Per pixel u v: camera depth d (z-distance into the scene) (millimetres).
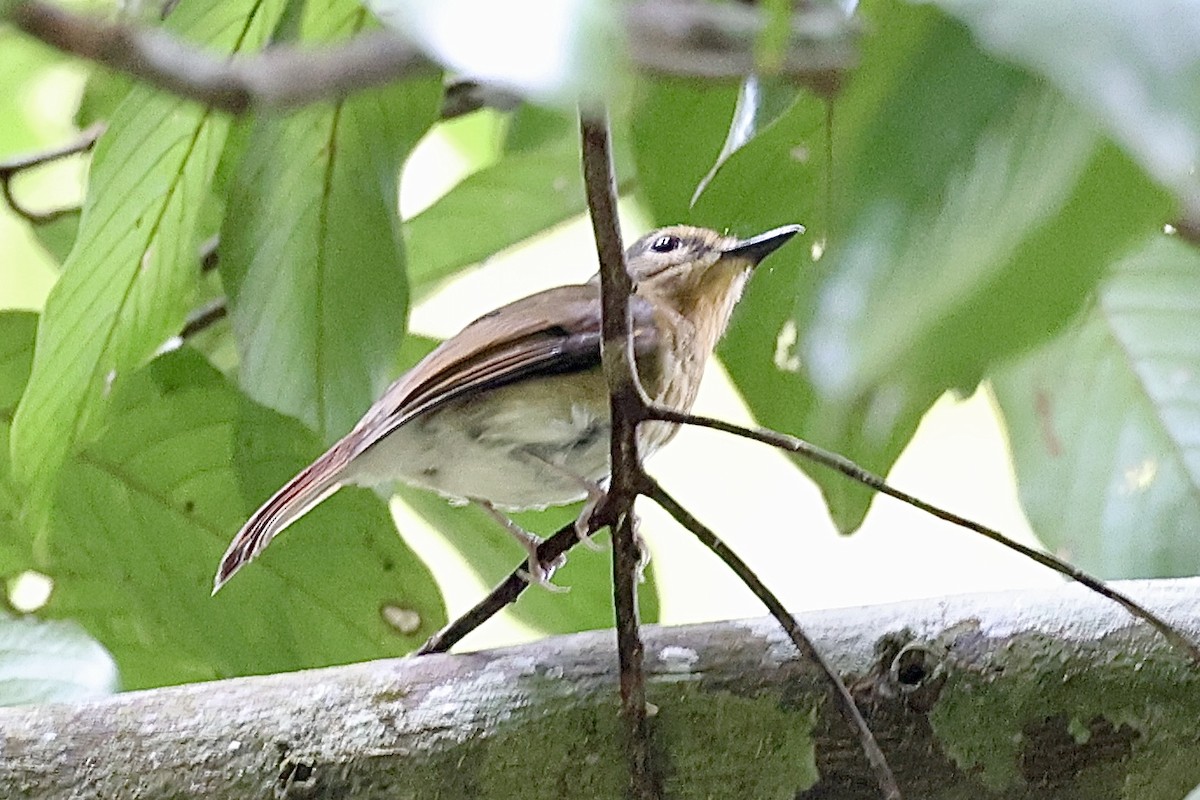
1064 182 1769
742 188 4027
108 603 6645
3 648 5391
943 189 1871
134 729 4297
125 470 6410
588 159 3607
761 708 4285
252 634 6586
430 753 4262
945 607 4422
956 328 1848
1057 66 1517
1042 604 4402
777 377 4723
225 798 4191
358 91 2992
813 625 4418
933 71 1898
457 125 8523
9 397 6383
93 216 5230
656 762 4266
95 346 5582
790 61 2189
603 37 1683
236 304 5723
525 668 4426
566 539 5035
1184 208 1877
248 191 5633
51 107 8461
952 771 4223
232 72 2969
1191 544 6039
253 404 6094
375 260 5715
